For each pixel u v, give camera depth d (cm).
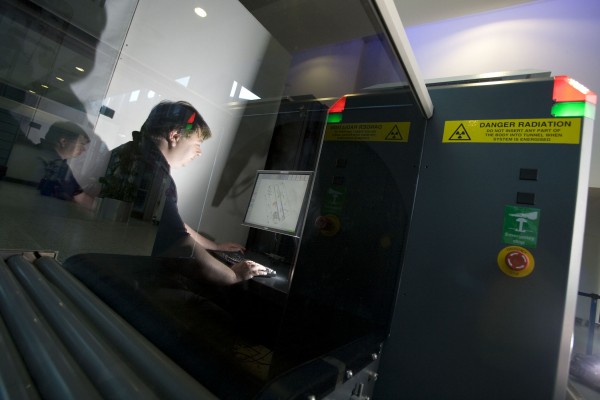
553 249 61
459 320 68
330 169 96
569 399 73
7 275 64
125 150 172
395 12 58
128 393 32
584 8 162
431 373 69
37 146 172
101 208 158
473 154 74
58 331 44
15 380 33
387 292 78
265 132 166
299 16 113
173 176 171
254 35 145
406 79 71
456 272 71
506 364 62
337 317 78
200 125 182
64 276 68
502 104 72
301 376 44
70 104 175
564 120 65
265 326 64
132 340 44
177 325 58
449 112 79
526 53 171
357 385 61
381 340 73
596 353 163
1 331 43
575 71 157
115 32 169
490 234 68
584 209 62
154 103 174
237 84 174
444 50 198
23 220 132
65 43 169
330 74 125
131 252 124
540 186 65
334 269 88
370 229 85
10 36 162
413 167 81
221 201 171
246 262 113
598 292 184
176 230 121
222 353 49
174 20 158
